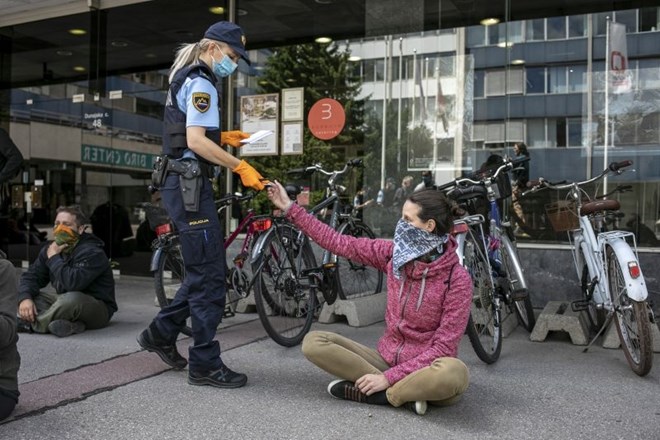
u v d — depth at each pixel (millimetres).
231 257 5516
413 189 6684
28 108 9461
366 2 6918
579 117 6312
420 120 6766
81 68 9039
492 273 4066
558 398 3129
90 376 3434
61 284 4465
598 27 6320
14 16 7926
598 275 4016
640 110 6113
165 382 3336
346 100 7000
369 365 2959
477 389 3275
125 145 8430
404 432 2660
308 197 6902
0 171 6102
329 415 2854
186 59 3330
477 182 4254
